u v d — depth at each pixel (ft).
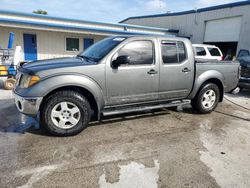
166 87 15.25
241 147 12.05
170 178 9.00
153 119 16.16
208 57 39.86
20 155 10.39
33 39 47.57
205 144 12.26
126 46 13.57
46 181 8.54
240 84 26.08
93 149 11.24
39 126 14.02
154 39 14.53
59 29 47.14
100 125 14.55
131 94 14.03
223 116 17.63
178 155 10.93
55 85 11.64
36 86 11.49
